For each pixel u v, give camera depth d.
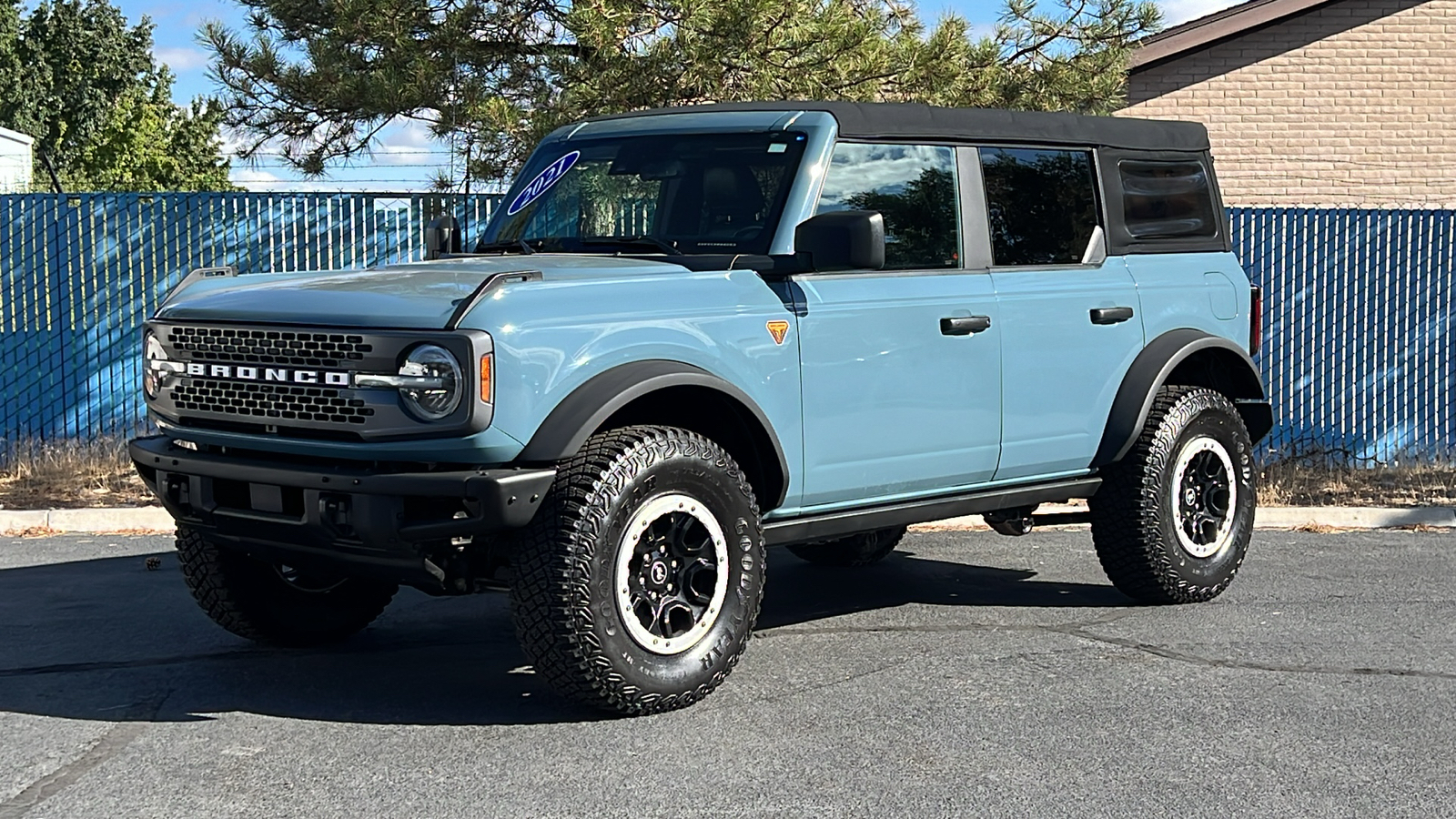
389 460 5.23
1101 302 7.21
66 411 12.25
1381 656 6.50
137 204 12.16
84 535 9.47
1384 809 4.59
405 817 4.49
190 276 6.27
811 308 6.05
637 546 5.44
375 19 11.94
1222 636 6.88
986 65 12.63
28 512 9.76
